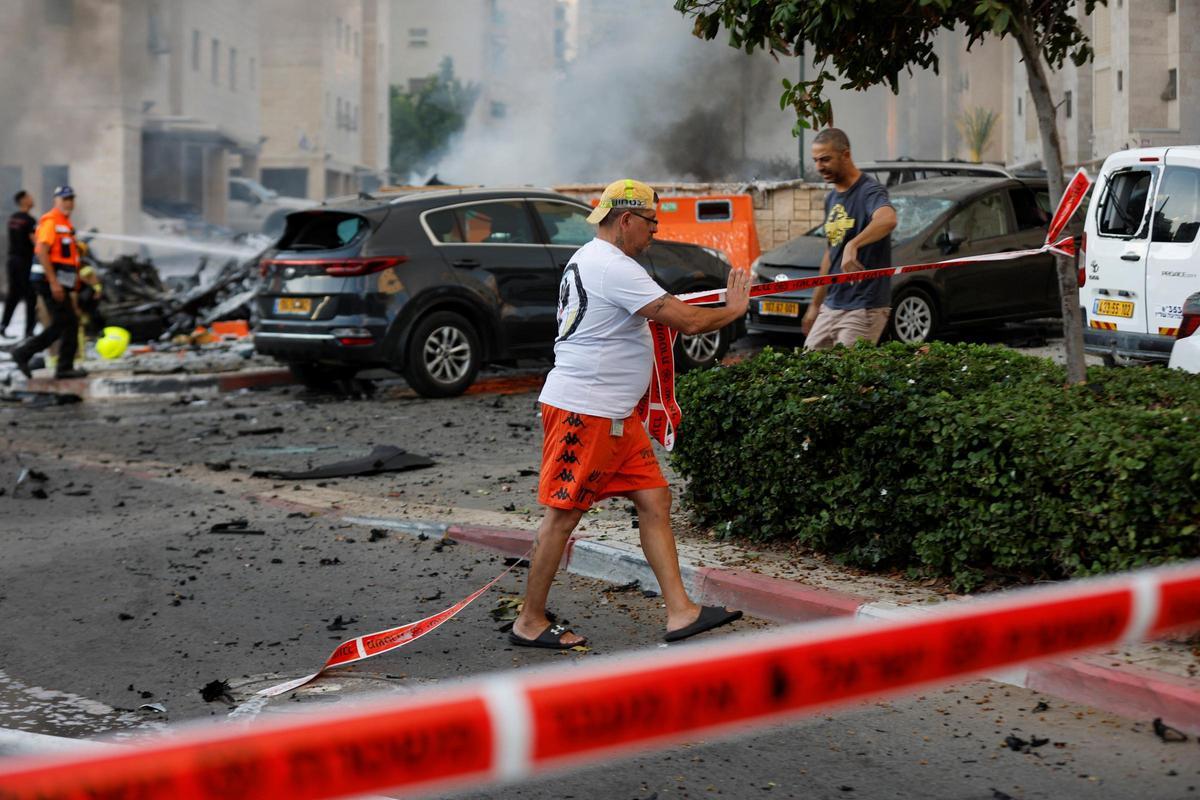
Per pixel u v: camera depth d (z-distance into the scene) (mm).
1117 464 4656
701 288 13594
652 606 5750
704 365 13859
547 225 13484
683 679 1788
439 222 12844
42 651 5367
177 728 4438
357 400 13125
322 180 69750
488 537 6973
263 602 6031
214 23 56938
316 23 69188
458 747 1640
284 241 13109
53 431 11664
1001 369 6395
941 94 62375
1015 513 5086
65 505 8352
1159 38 39875
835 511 5809
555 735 1694
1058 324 16266
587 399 5000
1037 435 5004
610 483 5145
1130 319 11016
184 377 14523
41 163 46031
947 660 1992
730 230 16844
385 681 4848
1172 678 4172
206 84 56219
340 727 1582
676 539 6430
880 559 5637
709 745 4117
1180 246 10641
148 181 51094
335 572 6539
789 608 5375
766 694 1850
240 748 1538
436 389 12695
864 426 5715
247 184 56875
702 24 6797
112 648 5391
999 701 4398
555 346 5129
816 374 6082
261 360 16188
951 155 60094
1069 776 3787
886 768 3906
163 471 9461
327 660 5125
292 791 1561
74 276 14945
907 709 4367
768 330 14008
